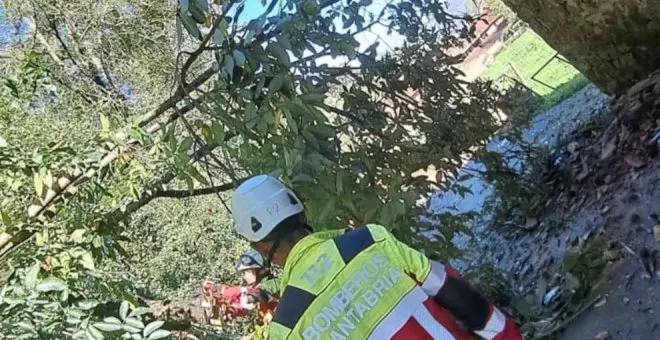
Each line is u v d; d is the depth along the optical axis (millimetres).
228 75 3377
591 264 4156
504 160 5961
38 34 9086
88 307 3498
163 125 3854
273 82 3238
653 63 5375
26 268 4020
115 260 5152
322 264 2070
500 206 6230
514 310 4348
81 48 9148
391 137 4273
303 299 2057
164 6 9305
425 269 2080
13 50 9023
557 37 5688
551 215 5367
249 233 2191
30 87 5230
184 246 8406
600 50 5496
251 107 3318
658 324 3445
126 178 4664
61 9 8844
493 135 5445
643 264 3857
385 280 2057
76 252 4215
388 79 4668
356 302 2035
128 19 9250
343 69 4328
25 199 4723
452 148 4938
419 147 4484
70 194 4633
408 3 4805
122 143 4410
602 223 4559
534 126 7867
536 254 5105
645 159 4770
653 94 5223
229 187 4879
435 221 4910
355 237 2098
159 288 8109
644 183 4559
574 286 4137
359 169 3643
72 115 7004
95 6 9078
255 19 3260
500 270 5227
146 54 9180
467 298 2084
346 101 4352
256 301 4699
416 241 4016
